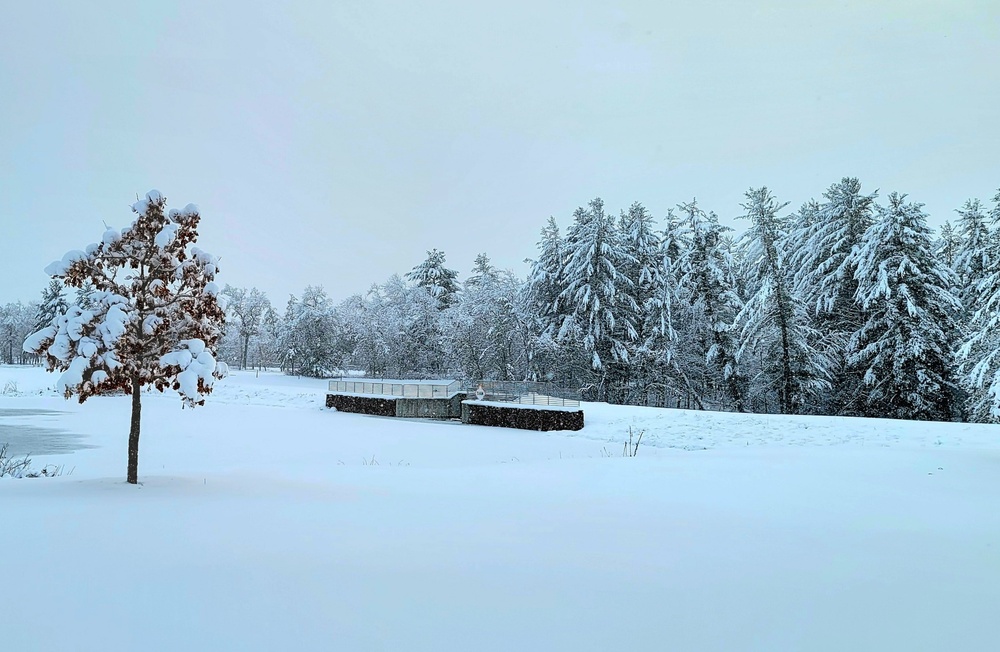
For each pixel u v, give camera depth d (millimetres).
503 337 52094
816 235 41719
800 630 3898
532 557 5547
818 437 22172
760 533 6840
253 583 4527
